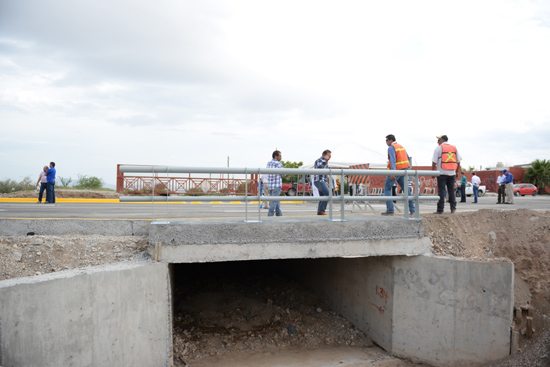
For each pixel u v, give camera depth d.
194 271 11.34
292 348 8.23
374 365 7.29
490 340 6.50
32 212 10.66
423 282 7.23
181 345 7.81
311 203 18.61
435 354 7.10
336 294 9.75
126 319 5.53
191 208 13.93
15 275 5.54
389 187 8.43
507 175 16.30
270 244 6.56
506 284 6.35
